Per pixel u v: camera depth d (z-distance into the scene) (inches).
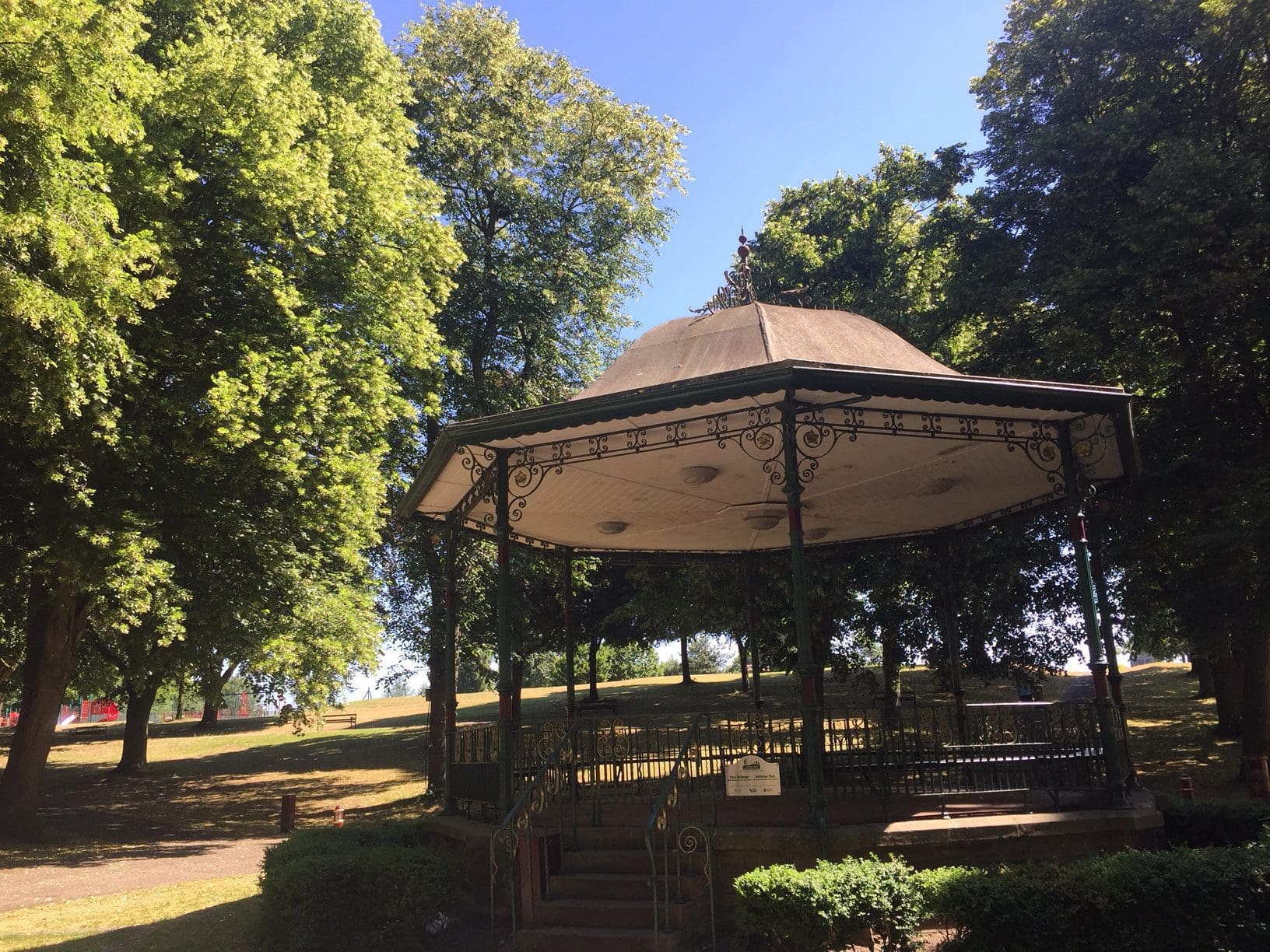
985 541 725.9
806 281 1051.9
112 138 546.0
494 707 1764.3
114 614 563.8
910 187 1036.5
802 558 304.5
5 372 535.8
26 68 475.8
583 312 1106.7
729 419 345.7
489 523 471.5
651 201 1133.7
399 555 949.8
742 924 247.3
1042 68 762.8
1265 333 612.4
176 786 1064.8
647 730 415.8
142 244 542.6
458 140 995.3
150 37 692.1
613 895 296.0
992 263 766.5
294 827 749.9
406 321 786.8
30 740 692.7
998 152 780.6
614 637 1301.7
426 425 987.9
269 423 629.6
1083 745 347.3
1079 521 354.6
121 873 542.6
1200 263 612.7
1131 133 669.9
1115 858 238.2
